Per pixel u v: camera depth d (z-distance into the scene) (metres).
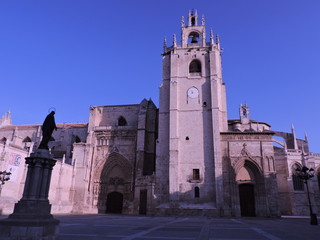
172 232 18.25
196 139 47.81
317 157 66.12
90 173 56.44
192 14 58.22
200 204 44.03
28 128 70.12
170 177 45.72
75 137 66.69
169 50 54.91
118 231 18.31
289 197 60.16
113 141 57.72
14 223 12.01
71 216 38.19
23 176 44.56
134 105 62.25
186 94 50.97
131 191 52.78
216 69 50.97
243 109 67.44
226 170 45.25
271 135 46.09
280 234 17.91
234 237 15.85
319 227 24.45
